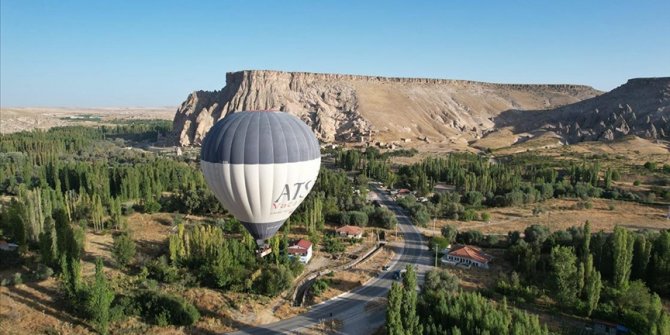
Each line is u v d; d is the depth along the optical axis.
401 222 96.38
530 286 60.47
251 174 47.47
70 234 61.31
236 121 49.12
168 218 92.88
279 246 70.06
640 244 61.53
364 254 75.50
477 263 69.56
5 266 63.38
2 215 77.94
